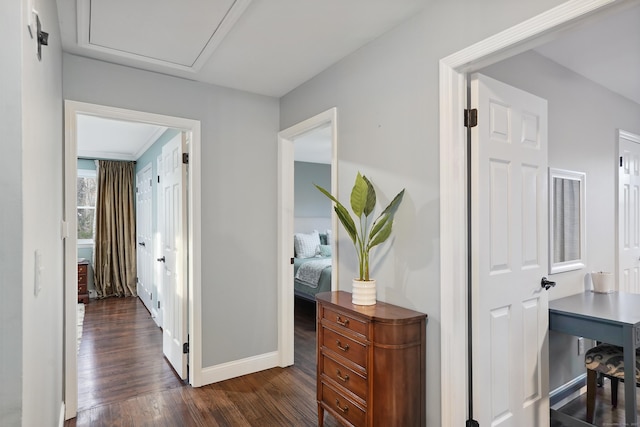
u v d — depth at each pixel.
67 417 2.32
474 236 1.79
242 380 2.92
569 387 2.60
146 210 5.21
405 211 1.99
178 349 3.00
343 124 2.47
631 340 1.91
